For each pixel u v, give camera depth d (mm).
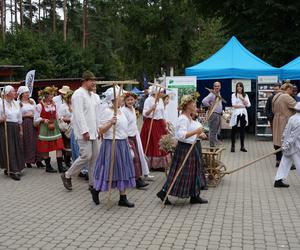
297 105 8062
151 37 35125
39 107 9812
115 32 43469
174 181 6871
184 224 6000
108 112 6750
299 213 6535
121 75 39062
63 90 10047
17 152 9211
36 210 6746
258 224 6000
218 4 22797
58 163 9914
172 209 6770
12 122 9242
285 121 10148
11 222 6141
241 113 12891
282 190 8023
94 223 6066
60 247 5141
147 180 8883
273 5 19875
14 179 9125
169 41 34344
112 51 46281
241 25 21766
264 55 21469
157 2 34531
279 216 6379
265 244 5230
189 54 36281
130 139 8117
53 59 28875
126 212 6605
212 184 8289
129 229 5793
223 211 6645
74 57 30609
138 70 35219
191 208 6820
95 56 34156
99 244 5234
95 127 7453
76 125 7363
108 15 38500
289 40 20547
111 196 7590
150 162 9758
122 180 6832
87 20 42062
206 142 14820
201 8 23500
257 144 14867
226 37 23031
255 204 7047
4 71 23328
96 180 6926
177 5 33969
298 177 9172
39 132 9953
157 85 9633
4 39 29609
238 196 7582
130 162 6941
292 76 15773
